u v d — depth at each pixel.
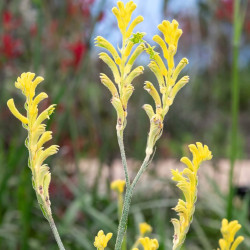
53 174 4.03
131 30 1.07
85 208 3.52
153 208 4.14
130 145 5.90
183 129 7.12
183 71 6.03
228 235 1.06
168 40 1.06
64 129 4.83
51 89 4.03
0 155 4.02
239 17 2.78
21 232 3.24
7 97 4.82
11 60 4.48
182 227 1.06
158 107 1.06
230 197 2.76
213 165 5.47
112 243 3.50
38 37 3.56
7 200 3.88
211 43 6.95
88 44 3.59
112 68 1.07
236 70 2.79
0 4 4.52
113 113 5.09
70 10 4.73
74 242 3.60
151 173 5.03
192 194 1.06
